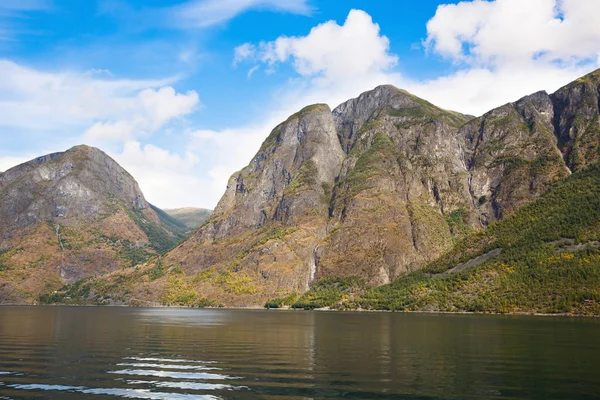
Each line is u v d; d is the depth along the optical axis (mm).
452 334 96875
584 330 103000
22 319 152625
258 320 150500
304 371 55375
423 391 45531
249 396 44156
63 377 52094
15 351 72312
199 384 48625
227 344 81562
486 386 47562
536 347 75188
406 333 100250
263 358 65250
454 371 55094
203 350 73562
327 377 51906
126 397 44031
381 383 48969
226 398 43562
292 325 127062
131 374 53781
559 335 93125
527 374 53188
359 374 53562
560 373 53656
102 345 80000
